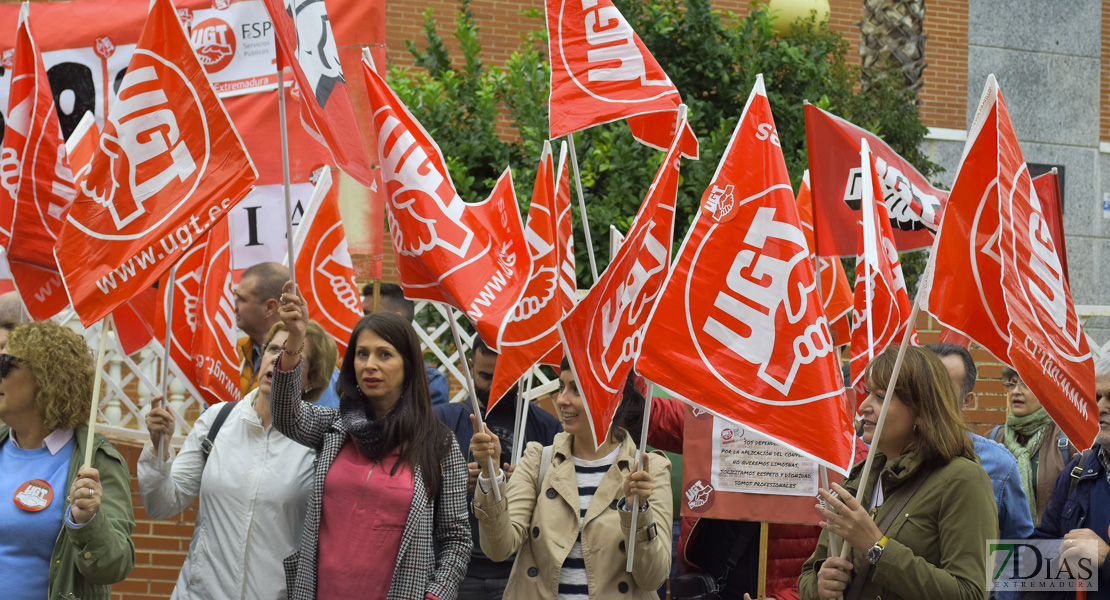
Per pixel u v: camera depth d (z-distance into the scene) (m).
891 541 3.42
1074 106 13.62
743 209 3.81
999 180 3.69
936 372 3.64
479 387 5.67
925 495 3.55
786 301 3.73
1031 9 13.54
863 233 4.23
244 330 5.55
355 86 7.51
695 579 4.95
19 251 4.38
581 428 4.57
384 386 4.20
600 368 4.04
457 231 4.44
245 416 4.54
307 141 7.61
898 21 11.05
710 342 3.74
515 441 5.18
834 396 3.64
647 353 3.75
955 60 13.21
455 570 4.13
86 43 8.27
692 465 4.77
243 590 4.35
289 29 4.23
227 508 4.42
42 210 4.39
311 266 5.93
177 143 4.17
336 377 5.54
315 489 4.12
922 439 3.59
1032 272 3.77
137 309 5.36
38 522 3.94
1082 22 13.72
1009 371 6.37
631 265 4.14
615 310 4.12
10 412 4.05
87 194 4.05
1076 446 3.75
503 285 4.49
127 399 7.23
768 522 4.66
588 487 4.55
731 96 9.27
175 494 4.49
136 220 4.09
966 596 3.37
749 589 4.96
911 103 10.17
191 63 4.21
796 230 3.79
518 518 4.51
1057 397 3.72
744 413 3.68
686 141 5.14
